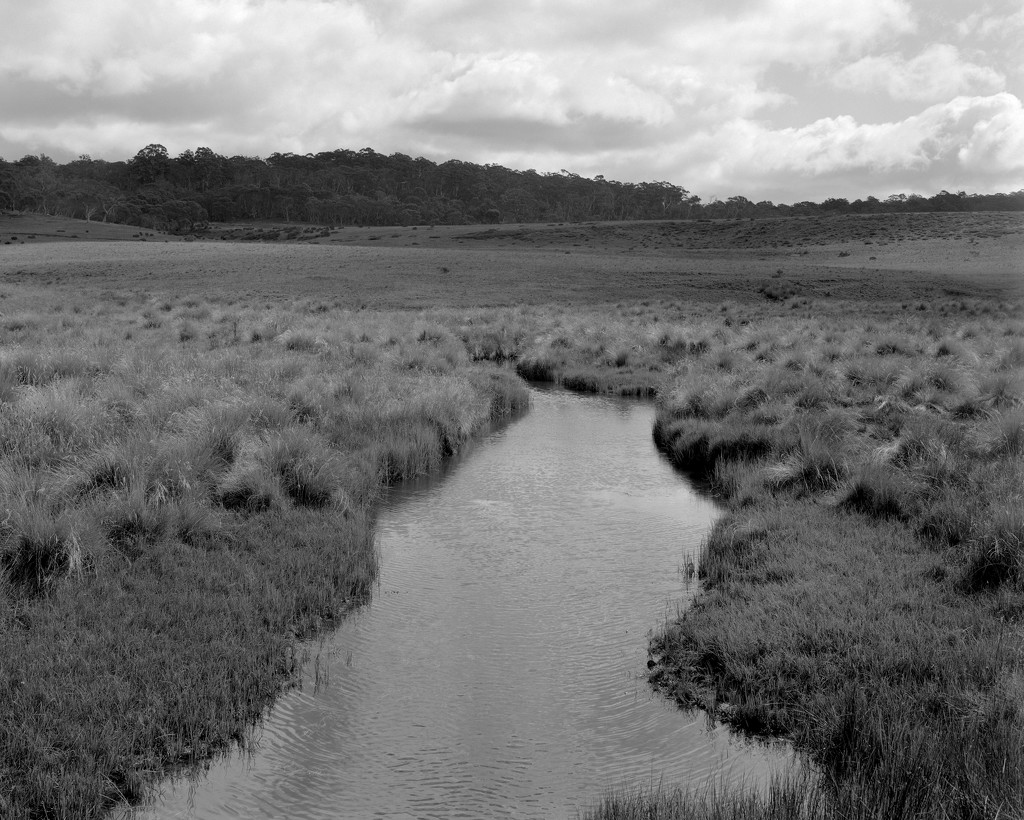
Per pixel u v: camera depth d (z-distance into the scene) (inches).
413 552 370.9
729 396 638.5
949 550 320.5
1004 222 4392.2
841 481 414.0
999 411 490.3
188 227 7603.4
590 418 732.7
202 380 590.9
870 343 912.3
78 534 303.0
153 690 229.5
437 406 613.3
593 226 5856.3
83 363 652.1
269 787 202.7
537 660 267.3
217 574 307.4
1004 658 236.2
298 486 412.8
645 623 294.8
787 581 305.0
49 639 249.8
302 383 611.2
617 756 216.7
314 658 266.1
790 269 2778.1
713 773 208.2
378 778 206.7
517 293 2230.6
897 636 256.5
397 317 1547.7
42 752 199.6
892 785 189.2
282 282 2375.7
